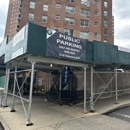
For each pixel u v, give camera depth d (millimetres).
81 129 5414
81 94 10953
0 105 9984
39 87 19156
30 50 5965
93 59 8414
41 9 27500
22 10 26641
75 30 27438
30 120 6391
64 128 5480
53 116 7141
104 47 9148
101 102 10234
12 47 8125
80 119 6684
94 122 6254
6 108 9039
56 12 27172
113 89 12953
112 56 9547
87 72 11992
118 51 10102
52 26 26516
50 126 5684
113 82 13062
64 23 27094
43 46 6410
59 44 7000
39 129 5340
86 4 29297
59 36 7055
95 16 29359
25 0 27094
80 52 7875
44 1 27922
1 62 14414
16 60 8414
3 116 7125
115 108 8734
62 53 7066
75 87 12391
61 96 10609
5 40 10391
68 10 27891
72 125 5836
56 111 8219
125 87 14250
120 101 10445
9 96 15477
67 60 7543
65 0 28000
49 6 28000
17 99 12992
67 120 6500
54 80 14492
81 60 7863
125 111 8344
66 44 7289
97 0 30312
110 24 38281
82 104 10156
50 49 6633
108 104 9562
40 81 24953
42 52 6336
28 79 20656
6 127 5539
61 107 9352
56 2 27578
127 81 14641
